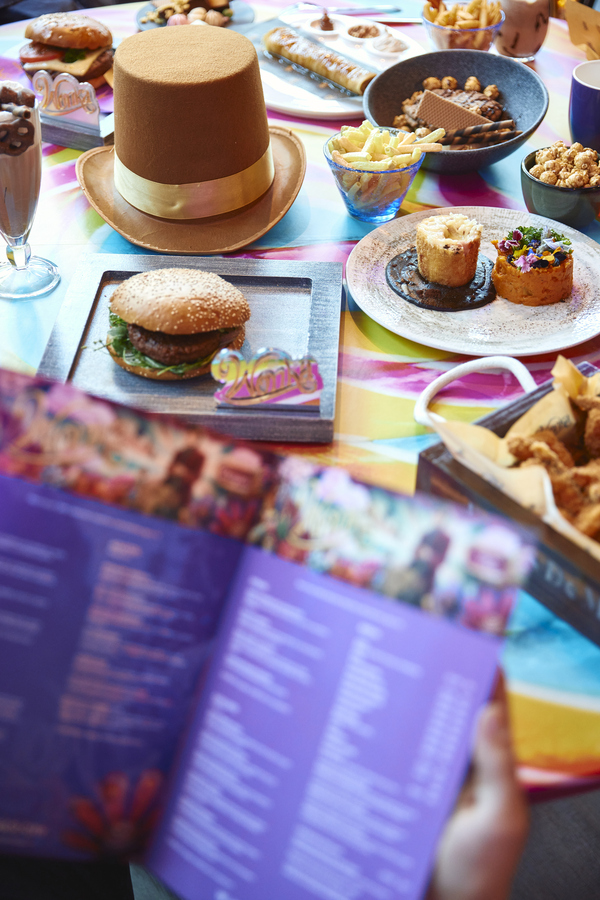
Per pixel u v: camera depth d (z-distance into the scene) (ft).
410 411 3.22
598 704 2.15
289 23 6.20
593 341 3.54
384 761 1.36
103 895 2.98
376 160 4.15
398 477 2.89
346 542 1.41
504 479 2.15
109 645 1.46
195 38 4.24
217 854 1.44
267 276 3.84
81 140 5.09
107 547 1.44
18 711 1.45
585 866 3.60
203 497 1.45
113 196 4.45
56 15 5.59
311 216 4.49
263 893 1.41
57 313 3.79
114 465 1.41
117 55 4.01
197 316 3.25
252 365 2.95
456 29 5.41
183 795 1.48
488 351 3.34
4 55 6.04
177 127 3.87
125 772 1.48
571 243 3.89
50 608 1.44
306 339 3.55
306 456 3.01
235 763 1.44
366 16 6.48
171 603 1.47
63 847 1.50
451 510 1.38
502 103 5.12
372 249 4.01
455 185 4.73
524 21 5.60
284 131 4.96
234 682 1.45
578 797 3.87
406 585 1.37
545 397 2.54
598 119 4.62
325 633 1.40
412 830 1.34
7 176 3.56
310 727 1.40
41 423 1.38
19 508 1.41
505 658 2.26
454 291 3.75
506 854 1.47
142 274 3.58
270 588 1.44
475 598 1.34
